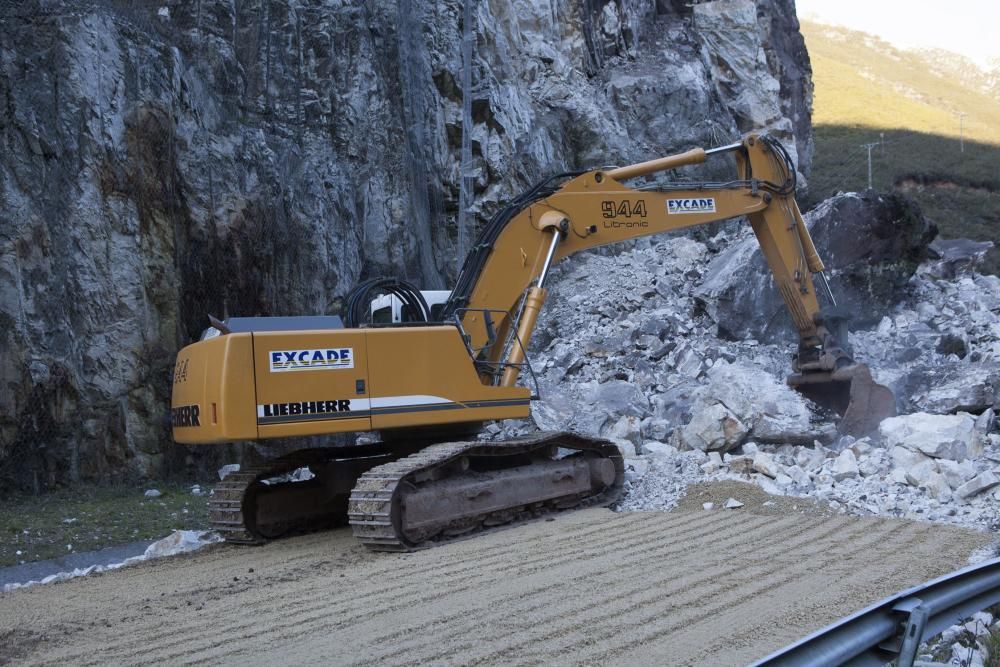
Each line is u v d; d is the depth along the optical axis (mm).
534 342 19703
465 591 6488
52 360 12789
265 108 17469
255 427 8195
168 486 13484
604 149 25953
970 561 6891
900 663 3408
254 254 15711
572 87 26875
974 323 16531
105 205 13766
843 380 11875
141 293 13945
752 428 11789
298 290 16422
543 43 26281
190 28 16688
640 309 19672
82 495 12523
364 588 6840
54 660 5465
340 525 10312
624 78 28297
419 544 8344
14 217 12750
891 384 13758
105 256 13633
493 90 22625
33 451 12578
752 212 11844
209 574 7902
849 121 77500
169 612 6520
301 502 9836
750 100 32750
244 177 16031
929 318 17359
